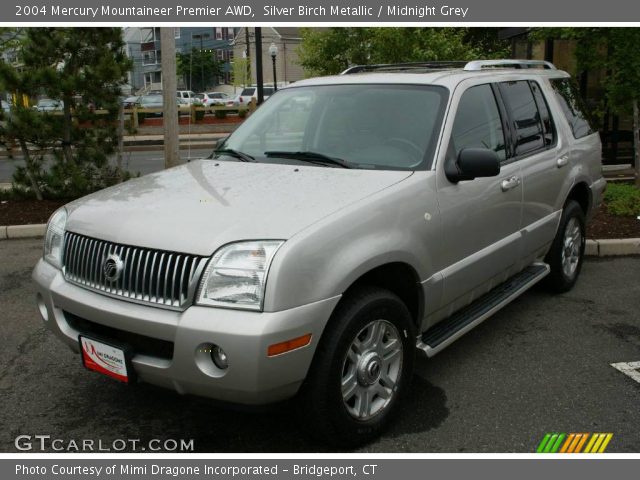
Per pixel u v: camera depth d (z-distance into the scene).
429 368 4.23
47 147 9.90
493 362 4.31
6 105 10.29
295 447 3.35
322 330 2.94
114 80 9.33
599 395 3.84
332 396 3.04
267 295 2.79
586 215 5.91
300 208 3.16
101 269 3.18
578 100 6.01
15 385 4.07
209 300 2.85
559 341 4.64
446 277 3.74
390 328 3.37
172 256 2.96
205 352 2.84
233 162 4.18
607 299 5.52
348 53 17.56
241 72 51.88
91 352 3.25
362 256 3.09
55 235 3.59
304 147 4.16
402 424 3.54
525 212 4.64
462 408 3.70
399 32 13.93
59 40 8.95
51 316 3.45
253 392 2.80
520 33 12.27
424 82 4.18
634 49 8.36
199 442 3.41
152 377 3.04
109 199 3.58
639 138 9.95
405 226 3.39
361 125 4.08
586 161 5.66
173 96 9.53
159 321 2.90
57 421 3.64
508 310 5.28
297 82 4.90
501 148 4.43
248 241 2.90
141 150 23.19
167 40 9.36
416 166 3.73
